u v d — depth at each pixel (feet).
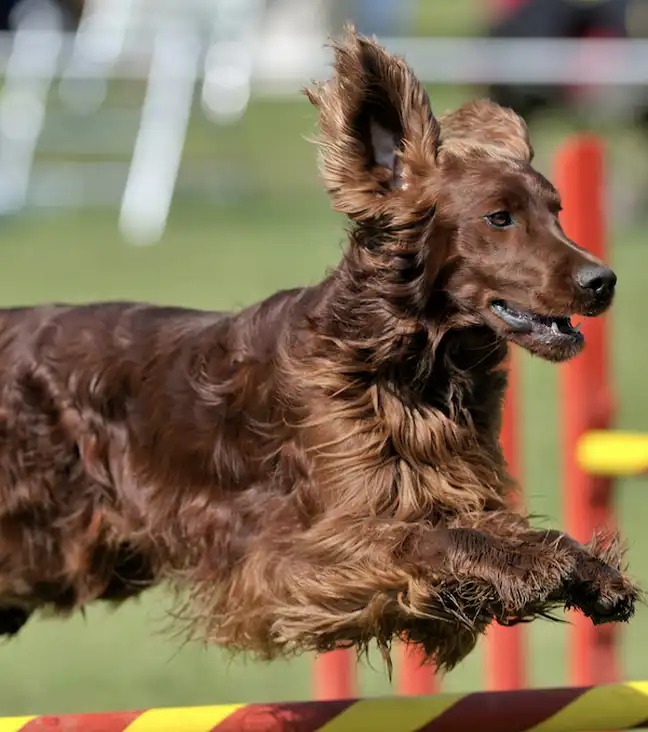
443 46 100.78
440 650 28.94
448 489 28.86
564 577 25.94
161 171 109.40
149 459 31.65
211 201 116.06
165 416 31.48
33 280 86.02
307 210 112.47
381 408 28.94
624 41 100.53
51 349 32.76
